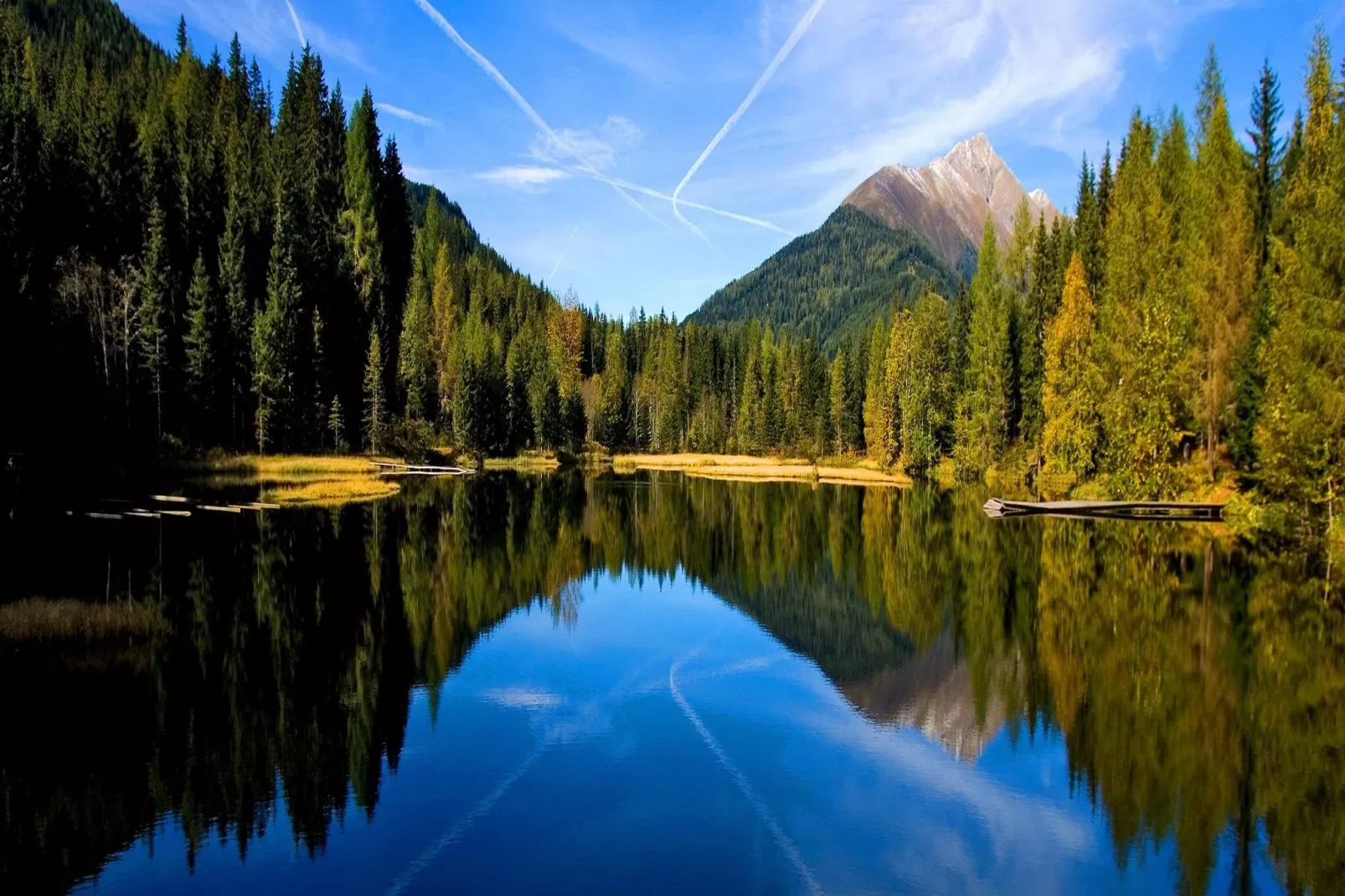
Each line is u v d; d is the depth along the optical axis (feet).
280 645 67.72
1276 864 36.04
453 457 313.12
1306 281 100.32
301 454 239.71
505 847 36.88
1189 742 49.88
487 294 511.40
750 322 586.04
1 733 48.39
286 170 301.63
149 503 147.13
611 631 77.87
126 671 59.52
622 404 463.42
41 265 192.54
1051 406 200.64
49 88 312.50
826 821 40.01
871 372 367.66
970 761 47.32
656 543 136.98
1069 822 40.01
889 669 66.28
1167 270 162.81
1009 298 265.95
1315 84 120.57
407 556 111.75
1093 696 58.49
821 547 134.31
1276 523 117.60
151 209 243.40
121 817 39.09
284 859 35.60
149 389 206.69
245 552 106.32
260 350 228.22
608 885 33.96
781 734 51.78
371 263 305.53
